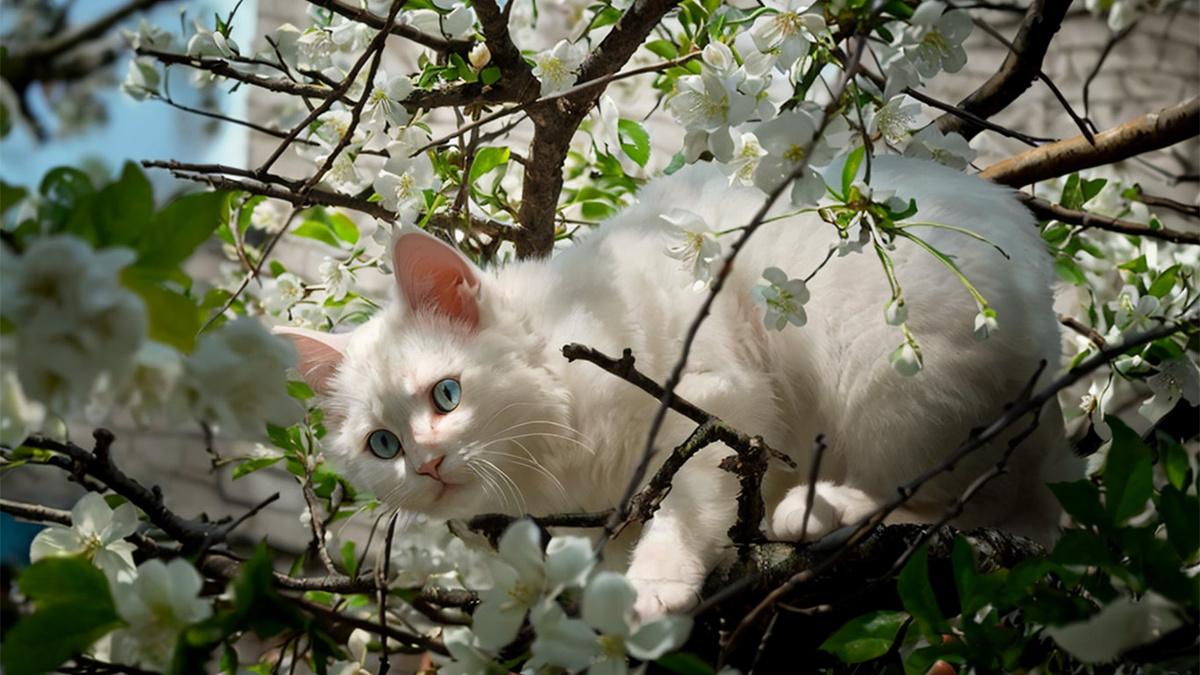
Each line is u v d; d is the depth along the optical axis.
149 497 2.23
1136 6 3.43
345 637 2.47
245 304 3.09
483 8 2.19
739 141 2.01
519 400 2.26
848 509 2.16
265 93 4.35
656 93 3.60
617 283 2.30
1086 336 2.78
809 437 2.35
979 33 4.73
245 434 1.24
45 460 2.20
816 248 2.21
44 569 1.36
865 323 2.15
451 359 2.28
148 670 1.45
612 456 2.26
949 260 1.84
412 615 3.36
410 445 2.27
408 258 2.33
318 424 2.67
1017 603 1.61
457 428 2.24
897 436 2.15
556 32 4.18
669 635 1.42
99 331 1.06
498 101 2.44
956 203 2.22
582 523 1.87
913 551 1.69
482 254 2.78
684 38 2.62
